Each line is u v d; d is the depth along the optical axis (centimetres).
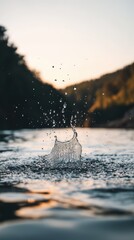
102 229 225
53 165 564
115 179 431
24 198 321
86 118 4956
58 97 4059
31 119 3903
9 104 3881
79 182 407
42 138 1677
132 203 296
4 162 613
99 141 1459
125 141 1459
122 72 7331
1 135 1975
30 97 4116
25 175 468
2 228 227
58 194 337
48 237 211
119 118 5822
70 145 629
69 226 231
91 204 293
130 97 6638
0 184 398
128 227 229
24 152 851
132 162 627
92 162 620
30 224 235
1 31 4009
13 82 3975
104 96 6469
